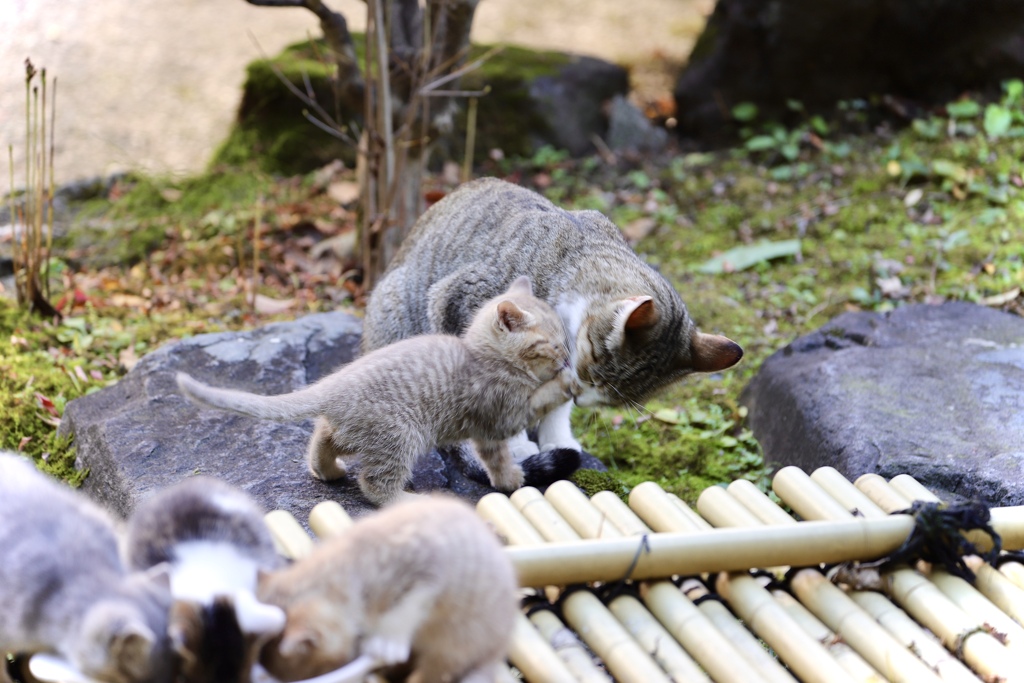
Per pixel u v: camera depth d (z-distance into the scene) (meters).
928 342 3.02
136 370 2.90
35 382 3.00
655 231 3.63
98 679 2.19
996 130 3.65
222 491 2.31
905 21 3.89
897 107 3.95
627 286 2.75
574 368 2.72
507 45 4.28
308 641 2.19
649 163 4.07
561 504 2.47
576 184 3.90
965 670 2.33
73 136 3.80
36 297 3.18
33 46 4.25
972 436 2.80
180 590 2.20
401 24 3.33
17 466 2.34
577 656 2.34
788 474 2.50
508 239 2.79
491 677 2.27
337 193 3.67
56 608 2.23
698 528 2.42
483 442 2.67
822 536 2.40
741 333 3.27
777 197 3.70
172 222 3.56
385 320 2.88
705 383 3.15
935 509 2.41
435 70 3.24
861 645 2.36
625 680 2.32
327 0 4.67
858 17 3.91
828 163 3.83
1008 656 2.34
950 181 3.58
